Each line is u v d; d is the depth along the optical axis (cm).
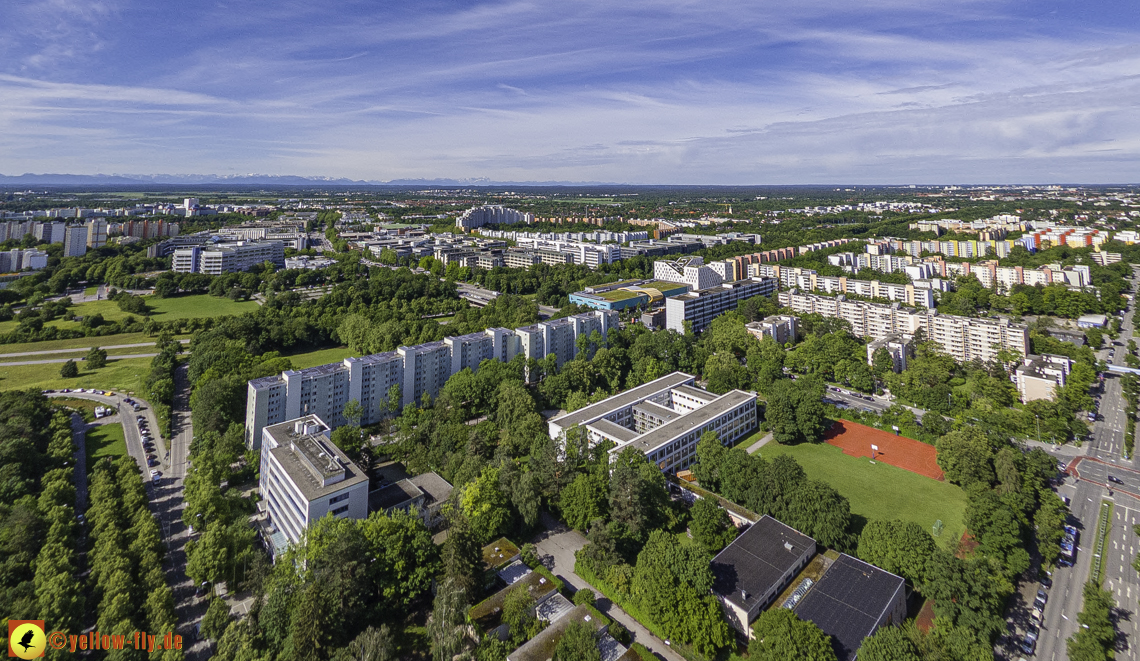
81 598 12600
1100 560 15600
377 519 14125
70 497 16700
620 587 13862
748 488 17562
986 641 11938
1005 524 14912
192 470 18188
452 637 11881
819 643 10875
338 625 11875
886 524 14688
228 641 11762
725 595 13300
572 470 17988
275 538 16138
